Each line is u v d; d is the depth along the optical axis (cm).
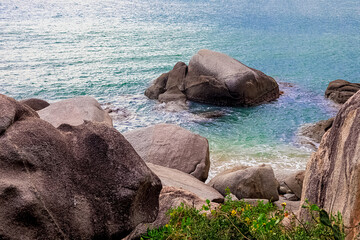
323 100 1978
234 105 1900
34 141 309
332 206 354
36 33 3622
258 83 1928
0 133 302
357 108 371
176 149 1059
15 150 296
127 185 324
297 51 3241
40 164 303
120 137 347
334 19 4994
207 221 357
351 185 316
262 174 880
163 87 2047
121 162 332
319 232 309
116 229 316
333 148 408
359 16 5234
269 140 1461
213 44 3466
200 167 1030
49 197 292
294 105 1908
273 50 3272
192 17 5088
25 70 2409
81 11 5366
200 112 1794
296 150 1368
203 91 1933
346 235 294
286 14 5459
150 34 3841
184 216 398
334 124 426
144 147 1067
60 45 3175
